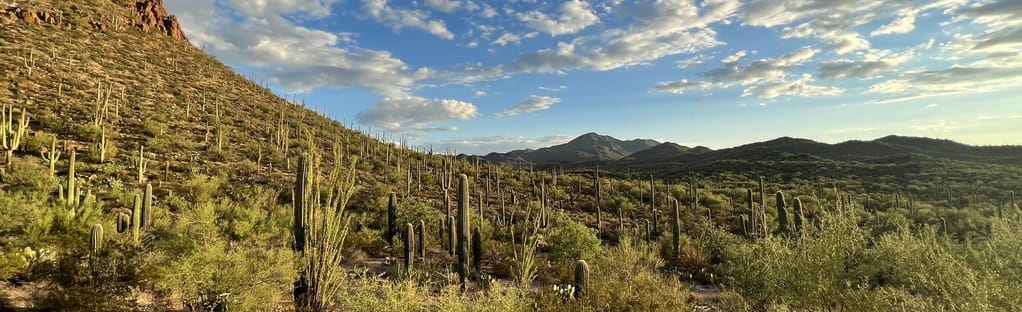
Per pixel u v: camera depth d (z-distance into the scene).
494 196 34.59
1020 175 43.28
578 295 8.24
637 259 10.45
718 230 19.23
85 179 21.38
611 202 34.44
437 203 29.89
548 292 8.26
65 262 7.15
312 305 8.34
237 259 7.58
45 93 31.73
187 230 11.21
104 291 6.63
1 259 7.19
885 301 6.20
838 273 6.84
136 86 40.19
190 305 7.39
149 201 14.95
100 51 45.41
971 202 32.28
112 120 30.78
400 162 41.78
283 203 24.72
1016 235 5.68
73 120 28.94
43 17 46.81
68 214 12.80
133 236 11.41
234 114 42.50
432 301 7.33
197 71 53.81
